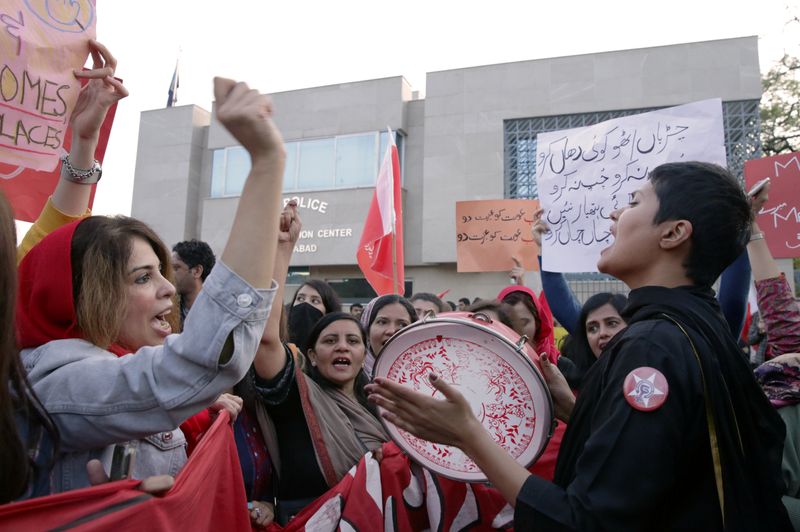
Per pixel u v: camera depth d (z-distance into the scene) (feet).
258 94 3.64
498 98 46.34
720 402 3.83
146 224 4.76
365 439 7.74
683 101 42.29
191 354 3.47
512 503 4.08
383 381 4.36
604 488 3.63
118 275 4.24
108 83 6.54
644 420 3.69
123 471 3.85
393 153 15.55
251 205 3.69
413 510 7.11
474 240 17.74
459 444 4.34
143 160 56.24
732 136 41.22
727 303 8.38
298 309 12.56
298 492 7.03
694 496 3.82
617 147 11.30
